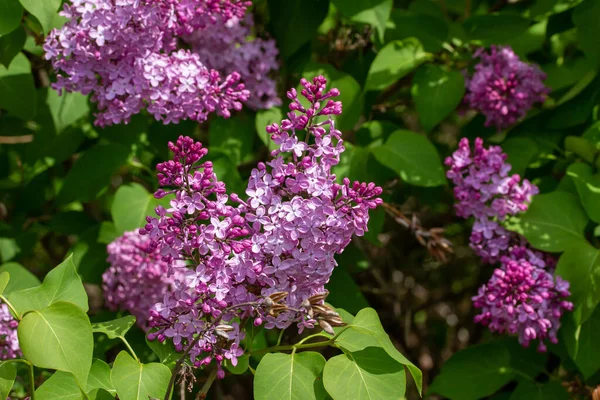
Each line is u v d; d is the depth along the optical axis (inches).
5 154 45.3
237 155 40.3
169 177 32.2
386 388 32.1
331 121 32.6
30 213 45.8
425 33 41.6
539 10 41.9
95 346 39.4
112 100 36.7
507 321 37.9
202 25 37.9
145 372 32.5
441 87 40.7
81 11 35.7
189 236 32.2
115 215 39.4
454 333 52.1
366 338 32.9
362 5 39.6
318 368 32.4
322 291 32.8
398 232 49.4
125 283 39.0
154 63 36.2
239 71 39.9
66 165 46.0
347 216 32.1
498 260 39.3
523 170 40.5
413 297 51.7
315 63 40.5
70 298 32.7
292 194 32.6
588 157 40.6
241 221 32.1
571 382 40.4
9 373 32.4
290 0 41.2
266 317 32.6
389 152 40.0
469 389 40.1
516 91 40.7
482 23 42.0
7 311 36.6
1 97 39.6
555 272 38.0
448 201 46.4
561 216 38.9
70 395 32.5
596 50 41.1
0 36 38.2
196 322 32.5
